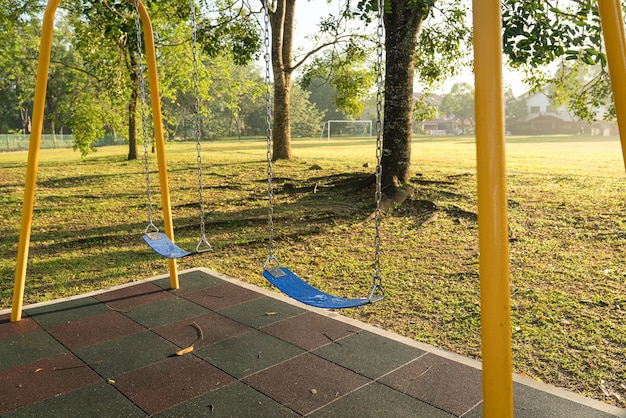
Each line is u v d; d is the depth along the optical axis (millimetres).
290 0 19203
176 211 10102
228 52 16516
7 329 4105
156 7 15148
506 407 1842
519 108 76750
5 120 55031
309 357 3514
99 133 20734
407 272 5777
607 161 17906
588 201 9484
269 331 3969
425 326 4219
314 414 2832
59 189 13570
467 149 28062
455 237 7379
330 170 15961
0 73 46344
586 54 6938
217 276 5430
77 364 3482
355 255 6629
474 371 3279
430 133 80000
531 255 6320
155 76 4707
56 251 7078
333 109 77062
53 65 22312
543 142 34969
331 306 2918
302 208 9969
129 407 2941
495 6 1798
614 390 3178
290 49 19469
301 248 7105
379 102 2930
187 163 20406
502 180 1808
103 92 20125
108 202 11266
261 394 3051
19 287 4254
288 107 19922
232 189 12844
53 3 3982
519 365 3527
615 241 6738
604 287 5023
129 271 6027
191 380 3234
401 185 10078
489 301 1831
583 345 3799
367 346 3666
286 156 20078
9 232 8383
